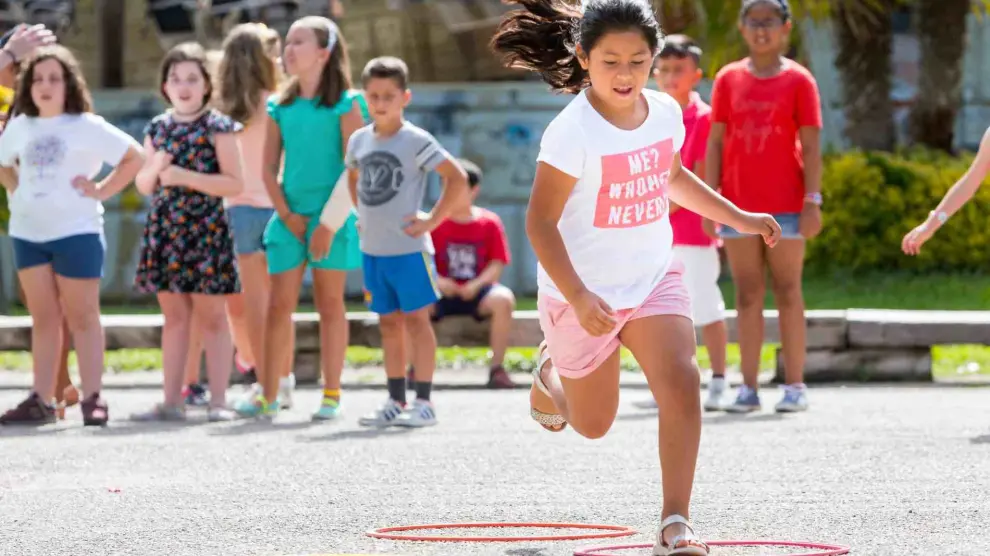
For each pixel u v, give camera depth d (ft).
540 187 32.76
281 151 63.41
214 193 61.98
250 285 66.03
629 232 33.09
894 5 144.25
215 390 64.34
